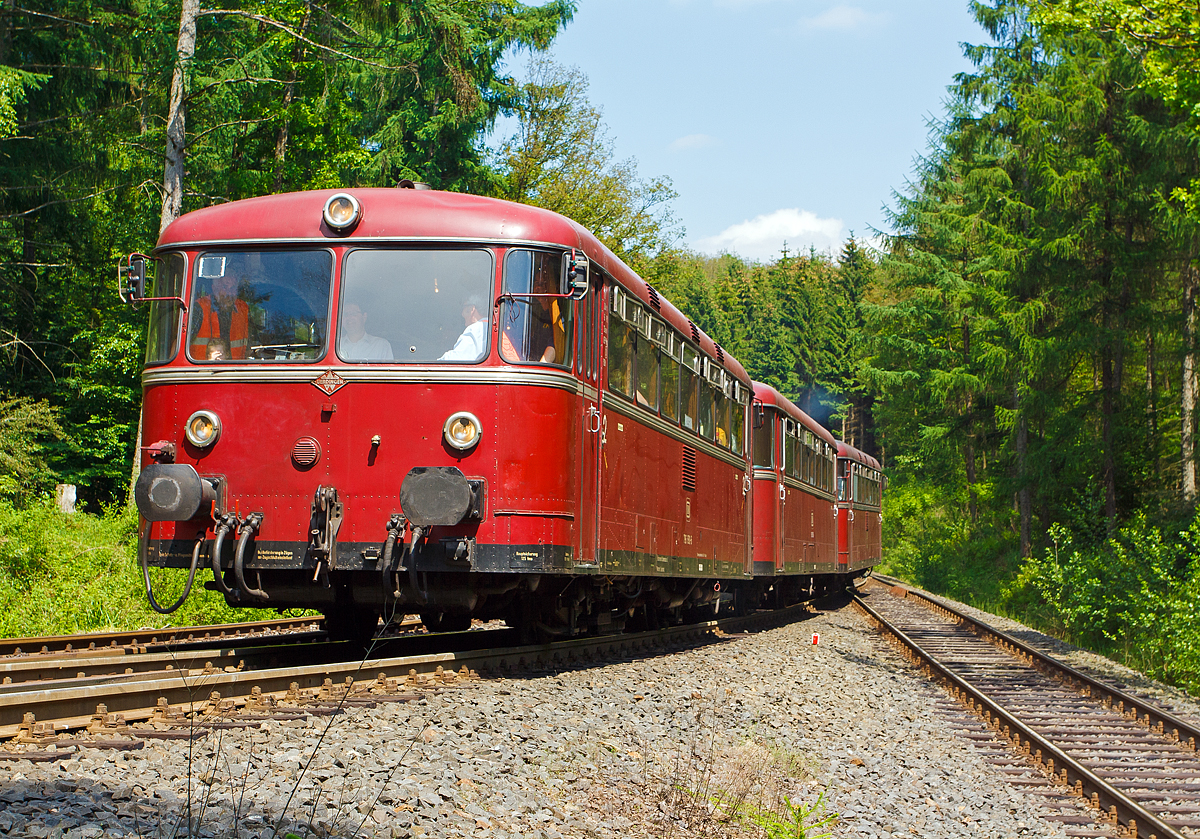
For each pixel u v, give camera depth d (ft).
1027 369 103.19
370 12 85.05
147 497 28.55
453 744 21.40
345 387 29.58
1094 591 74.49
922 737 33.35
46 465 74.54
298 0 87.66
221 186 88.94
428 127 102.37
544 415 29.78
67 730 19.31
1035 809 25.94
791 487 67.72
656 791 22.00
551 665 34.76
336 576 30.86
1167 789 27.48
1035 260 105.40
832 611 84.53
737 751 27.12
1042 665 50.93
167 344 30.68
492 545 28.89
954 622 75.10
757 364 286.05
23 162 78.48
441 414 29.30
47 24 78.18
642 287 38.88
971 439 136.77
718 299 336.29
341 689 25.62
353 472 29.37
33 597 44.04
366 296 30.01
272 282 30.42
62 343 86.89
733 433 54.03
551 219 31.07
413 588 29.76
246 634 42.34
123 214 88.12
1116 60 90.38
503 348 29.58
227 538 29.55
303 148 100.42
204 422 29.99
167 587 47.78
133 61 78.02
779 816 22.11
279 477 29.55
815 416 283.18
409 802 17.15
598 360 33.50
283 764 18.28
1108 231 97.60
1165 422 106.22
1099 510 101.04
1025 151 113.39
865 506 107.14
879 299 280.31
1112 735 34.53
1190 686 51.26
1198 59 52.42
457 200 30.78
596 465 33.09
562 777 21.16
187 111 78.79
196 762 17.75
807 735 31.19
